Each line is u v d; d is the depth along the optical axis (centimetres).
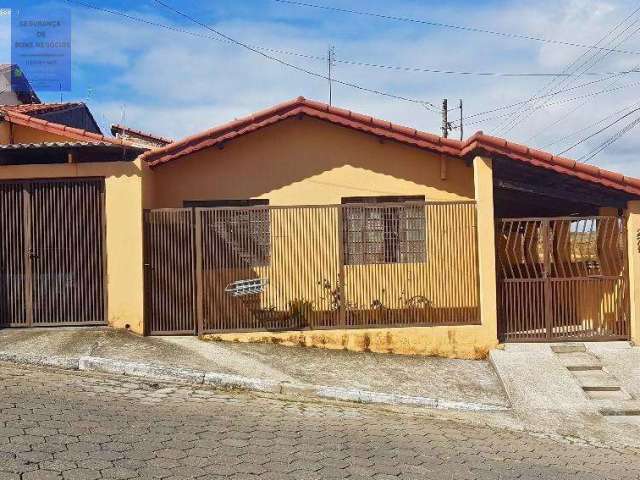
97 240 916
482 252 927
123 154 984
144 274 912
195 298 921
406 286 942
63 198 915
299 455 508
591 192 962
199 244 920
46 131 1114
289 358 853
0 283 905
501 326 940
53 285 911
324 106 984
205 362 793
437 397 746
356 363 857
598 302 948
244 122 982
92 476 428
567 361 870
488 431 647
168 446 502
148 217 923
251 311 923
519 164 932
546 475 515
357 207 941
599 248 964
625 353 901
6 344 809
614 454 605
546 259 945
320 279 935
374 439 574
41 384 664
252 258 930
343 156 1025
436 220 945
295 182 1020
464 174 1023
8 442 475
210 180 1014
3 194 909
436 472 496
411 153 1027
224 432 554
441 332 922
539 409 725
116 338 867
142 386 703
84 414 567
